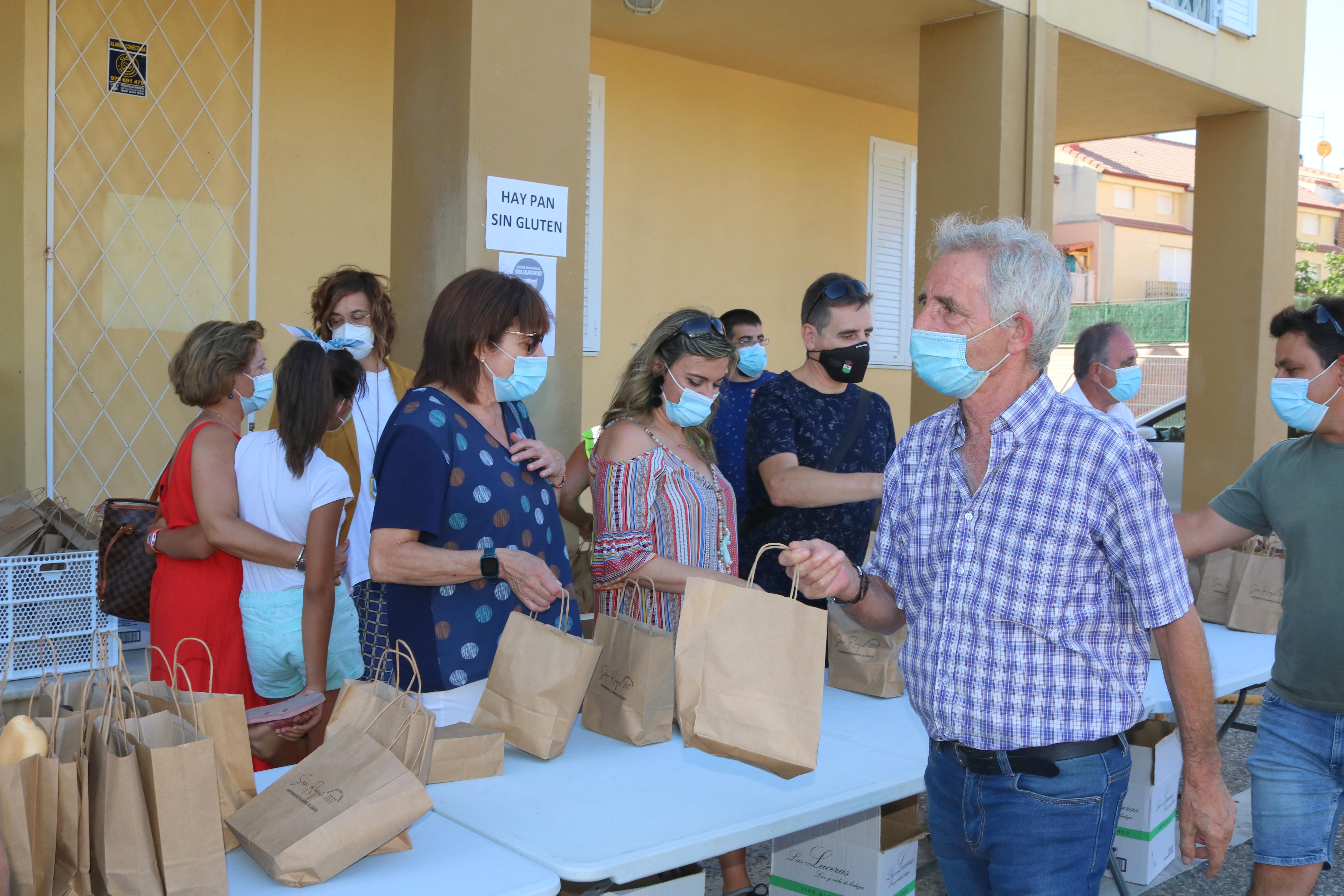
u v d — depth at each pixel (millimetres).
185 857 1562
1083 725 1703
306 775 1784
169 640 2766
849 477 2861
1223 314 8156
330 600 2730
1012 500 1726
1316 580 2455
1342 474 2447
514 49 3941
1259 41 7754
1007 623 1724
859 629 3066
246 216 5270
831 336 3139
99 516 4289
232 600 2762
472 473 2344
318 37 5402
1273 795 2510
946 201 6094
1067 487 1693
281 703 2375
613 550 2646
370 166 5629
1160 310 25047
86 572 3711
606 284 6730
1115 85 7328
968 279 1744
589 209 6570
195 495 2684
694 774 2268
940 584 1805
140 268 4961
